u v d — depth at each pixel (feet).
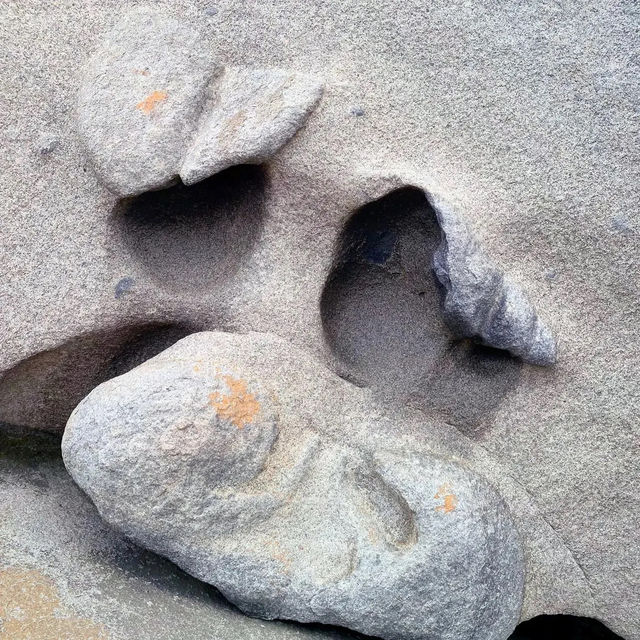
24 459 4.75
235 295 4.50
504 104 4.30
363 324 4.66
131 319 4.54
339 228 4.43
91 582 4.19
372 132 4.34
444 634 4.23
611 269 4.35
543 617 5.09
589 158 4.28
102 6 4.40
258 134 4.24
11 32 4.34
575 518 4.56
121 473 4.03
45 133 4.37
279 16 4.37
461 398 4.54
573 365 4.44
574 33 4.24
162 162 4.28
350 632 4.42
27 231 4.39
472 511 4.25
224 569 4.18
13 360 4.44
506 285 4.29
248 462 4.16
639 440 4.47
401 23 4.32
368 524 4.27
